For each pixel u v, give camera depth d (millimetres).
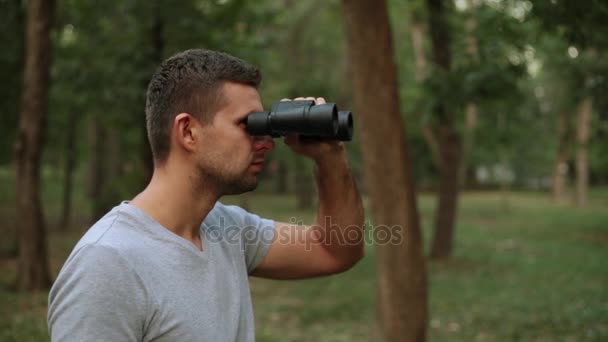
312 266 1428
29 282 7523
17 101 10594
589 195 33406
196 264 1134
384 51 4152
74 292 1000
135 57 7957
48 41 7512
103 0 8695
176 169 1165
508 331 6164
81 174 32500
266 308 7246
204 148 1154
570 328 6191
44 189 26031
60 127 14078
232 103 1164
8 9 9797
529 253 12477
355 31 4160
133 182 9438
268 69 11578
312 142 1272
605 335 5793
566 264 10984
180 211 1160
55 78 8773
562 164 28500
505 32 6707
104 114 8789
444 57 8867
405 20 13602
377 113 4219
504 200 23859
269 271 1423
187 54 1182
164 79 1169
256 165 1216
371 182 4363
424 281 4391
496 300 7770
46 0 7438
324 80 16406
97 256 1020
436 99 7508
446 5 8828
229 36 8688
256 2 9062
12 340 5168
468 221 19797
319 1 15820
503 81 6957
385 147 4254
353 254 1433
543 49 9992
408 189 4312
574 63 10227
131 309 1022
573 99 10703
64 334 988
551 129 28141
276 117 1153
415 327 4324
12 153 12594
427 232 16812
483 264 10898
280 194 31281
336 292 8328
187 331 1072
